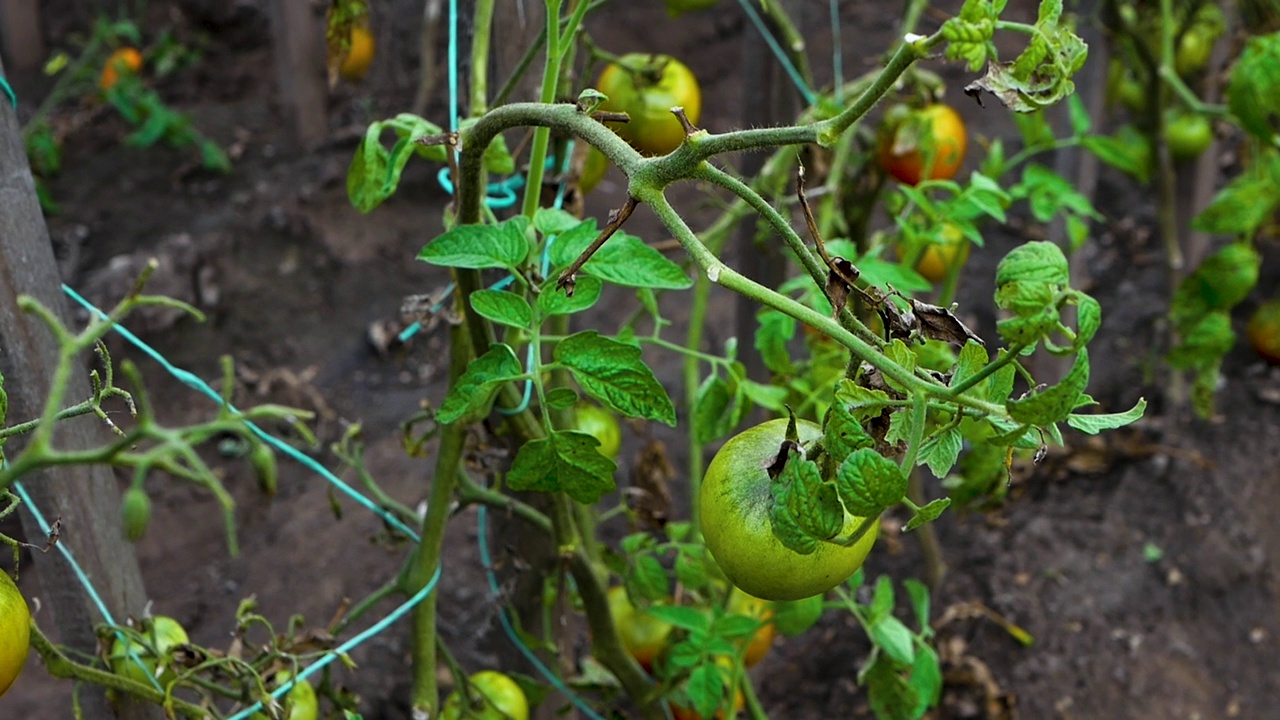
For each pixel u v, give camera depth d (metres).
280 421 2.10
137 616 1.31
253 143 2.84
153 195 2.62
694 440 1.43
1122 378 2.08
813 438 1.07
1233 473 1.93
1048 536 1.89
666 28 3.16
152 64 3.19
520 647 1.48
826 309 1.40
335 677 1.75
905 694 1.45
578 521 1.39
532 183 1.25
